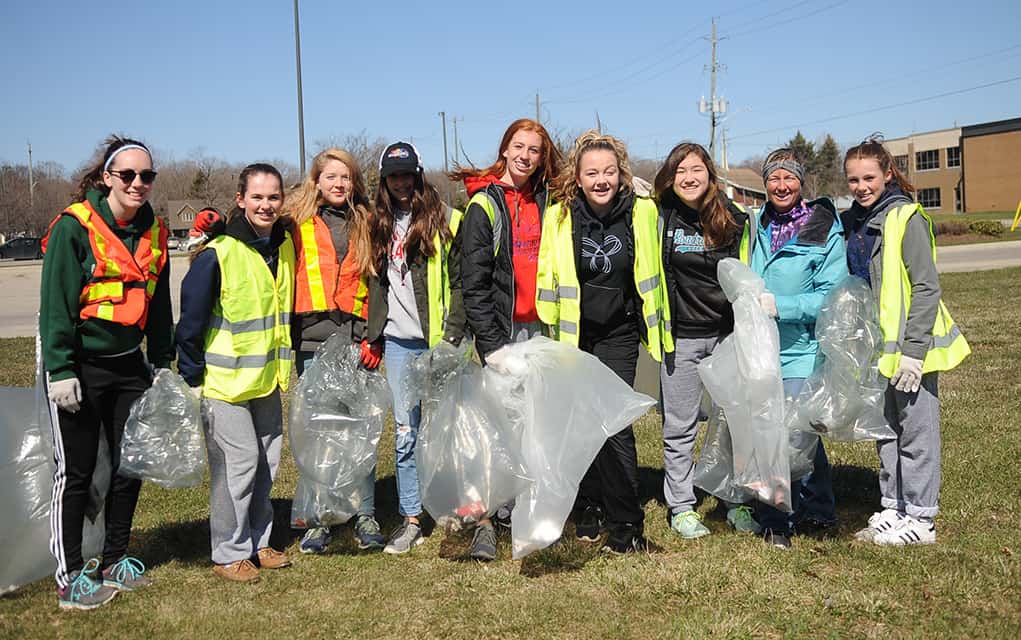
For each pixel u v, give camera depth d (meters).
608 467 4.26
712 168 4.27
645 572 3.97
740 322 4.13
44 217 62.47
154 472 3.79
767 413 4.05
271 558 4.25
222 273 3.93
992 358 9.07
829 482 4.63
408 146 4.28
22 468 3.96
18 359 11.40
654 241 4.24
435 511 4.09
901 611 3.54
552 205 4.25
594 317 4.23
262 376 4.03
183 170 65.31
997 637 3.28
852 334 4.08
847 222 4.43
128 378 3.91
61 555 3.77
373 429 4.32
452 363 4.14
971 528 4.39
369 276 4.42
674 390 4.54
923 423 4.16
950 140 66.44
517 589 3.89
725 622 3.45
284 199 4.41
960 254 28.55
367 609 3.73
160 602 3.82
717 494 4.49
